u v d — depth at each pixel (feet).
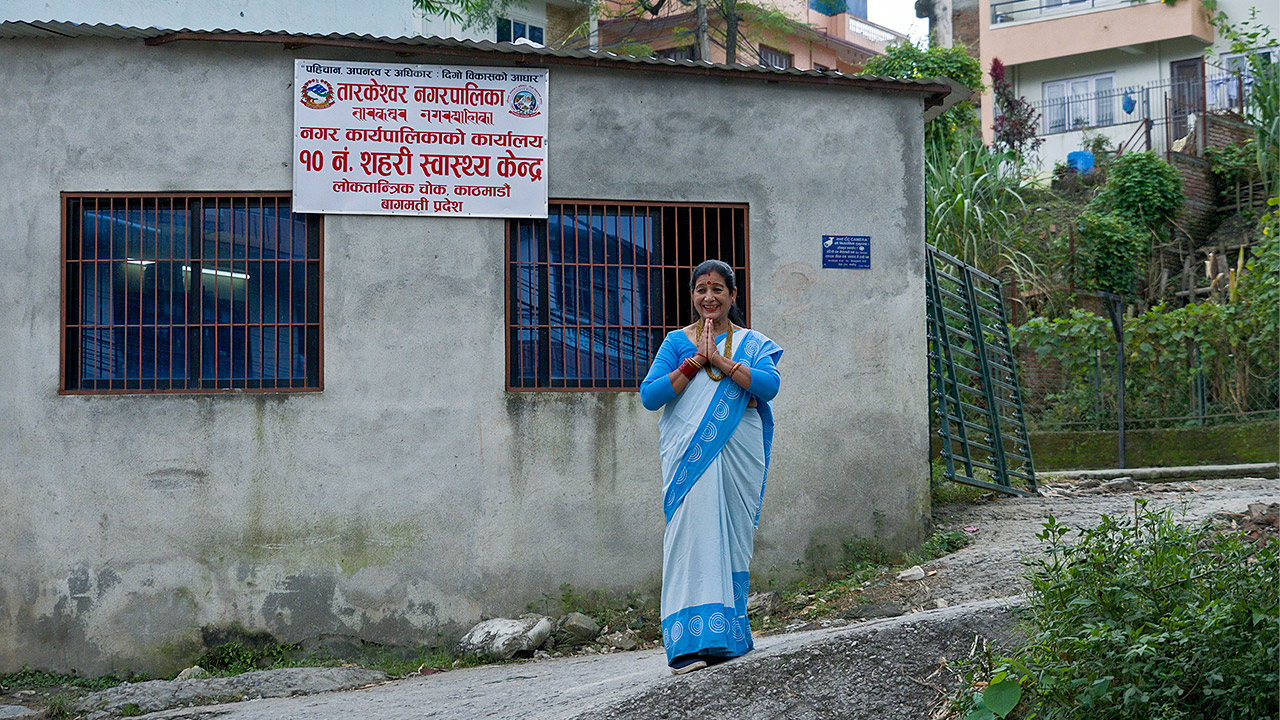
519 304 26.37
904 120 27.86
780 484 26.45
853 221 27.37
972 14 95.86
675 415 16.21
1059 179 70.64
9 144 25.13
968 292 33.94
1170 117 76.38
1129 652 12.27
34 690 23.84
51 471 24.67
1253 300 40.24
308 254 25.75
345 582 25.05
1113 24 84.07
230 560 24.85
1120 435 40.42
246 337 25.57
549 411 25.88
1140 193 60.29
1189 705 12.49
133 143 25.31
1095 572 14.12
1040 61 87.97
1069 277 52.80
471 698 18.78
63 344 25.00
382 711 18.66
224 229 25.67
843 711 14.34
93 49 25.36
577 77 26.58
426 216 25.86
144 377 25.38
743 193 26.96
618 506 25.99
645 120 26.78
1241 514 25.75
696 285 16.74
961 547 26.96
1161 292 55.36
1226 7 82.69
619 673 18.84
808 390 26.78
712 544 15.64
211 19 36.50
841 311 27.09
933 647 15.31
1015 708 13.47
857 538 26.66
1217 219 64.18
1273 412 39.88
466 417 25.64
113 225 25.54
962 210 52.95
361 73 25.75
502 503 25.59
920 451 27.25
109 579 24.59
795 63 90.89
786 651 15.15
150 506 24.76
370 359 25.46
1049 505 30.73
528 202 26.18
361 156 25.68
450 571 25.34
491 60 26.09
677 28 74.38
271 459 25.07
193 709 20.94
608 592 25.76
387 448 25.35
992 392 33.22
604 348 26.66
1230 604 12.97
